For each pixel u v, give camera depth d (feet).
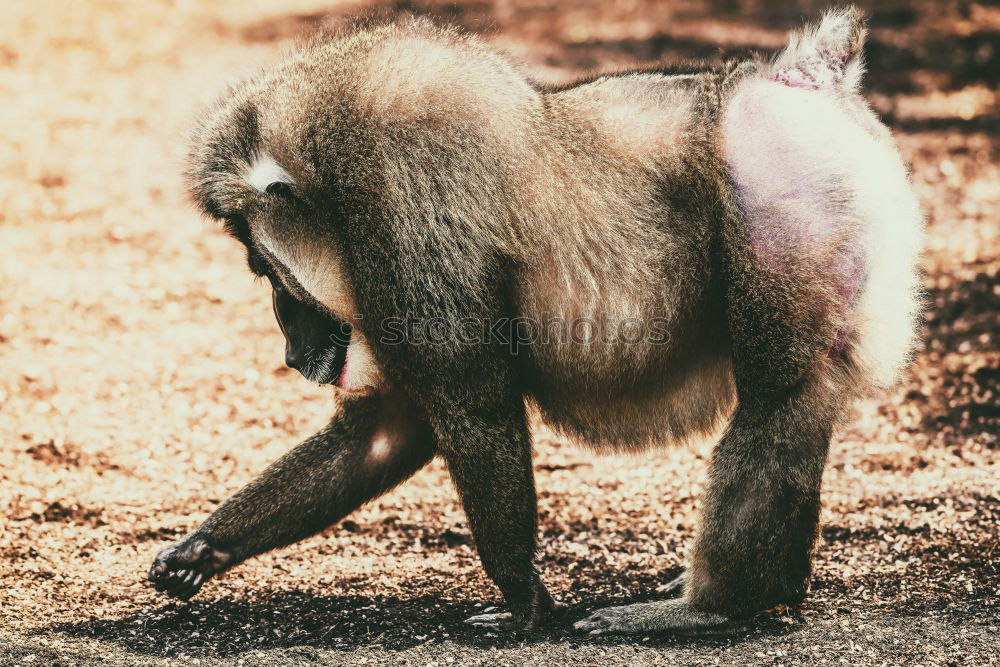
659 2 69.51
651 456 26.86
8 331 32.48
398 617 20.12
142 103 52.90
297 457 21.15
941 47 59.62
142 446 26.81
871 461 25.95
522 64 21.08
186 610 20.24
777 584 19.40
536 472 26.18
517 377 19.63
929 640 18.54
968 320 32.60
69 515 23.63
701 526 19.13
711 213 18.81
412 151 18.85
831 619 19.49
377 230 18.75
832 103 18.74
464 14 67.77
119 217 41.22
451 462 19.30
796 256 18.21
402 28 20.22
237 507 20.71
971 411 28.09
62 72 58.23
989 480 24.35
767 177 18.28
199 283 36.50
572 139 19.25
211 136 20.08
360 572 21.90
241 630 19.58
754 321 18.51
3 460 25.49
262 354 32.17
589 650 18.70
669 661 18.22
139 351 31.91
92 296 35.06
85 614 19.99
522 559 19.40
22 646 18.51
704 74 19.58
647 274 19.11
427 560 22.53
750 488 18.76
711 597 19.15
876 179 18.47
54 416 27.89
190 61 59.67
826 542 22.54
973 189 42.24
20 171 45.11
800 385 18.70
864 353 19.01
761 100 18.71
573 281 19.25
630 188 19.06
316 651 18.79
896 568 21.36
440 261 18.70
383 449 21.16
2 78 57.06
